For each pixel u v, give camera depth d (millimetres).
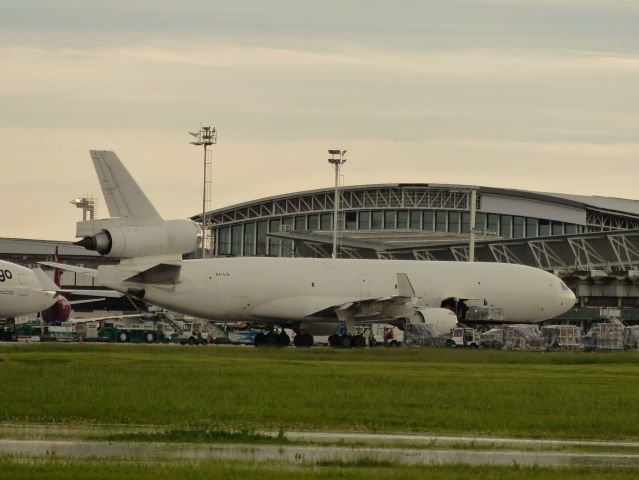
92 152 95938
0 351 89688
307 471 31953
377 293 110438
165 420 44094
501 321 118000
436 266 116125
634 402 53969
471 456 36938
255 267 106188
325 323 112438
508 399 54344
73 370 65938
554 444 40438
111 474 30078
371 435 41531
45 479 29078
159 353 90875
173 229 98000
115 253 96062
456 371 77188
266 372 68500
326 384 60219
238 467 32531
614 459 37062
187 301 102938
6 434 39438
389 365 82375
